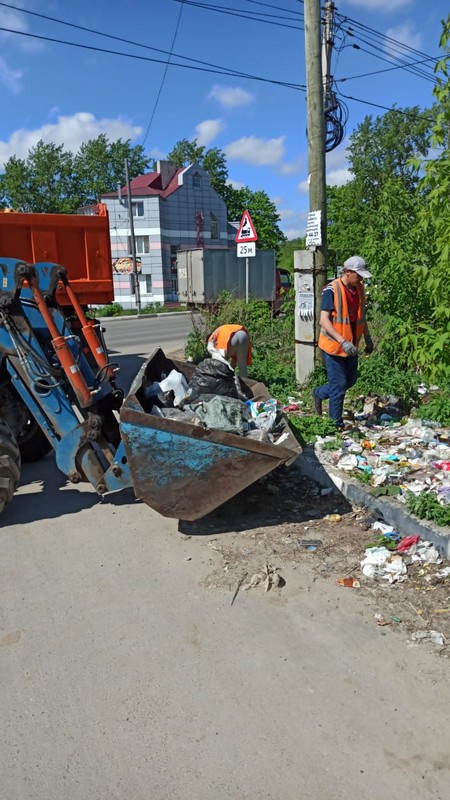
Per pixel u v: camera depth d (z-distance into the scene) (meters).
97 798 2.37
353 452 5.75
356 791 2.36
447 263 4.86
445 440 6.14
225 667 3.10
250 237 12.85
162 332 21.98
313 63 8.34
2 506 4.82
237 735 2.65
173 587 3.88
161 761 2.53
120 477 4.81
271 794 2.36
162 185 51.09
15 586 3.94
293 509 4.95
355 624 3.42
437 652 3.15
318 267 8.62
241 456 4.30
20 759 2.56
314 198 8.56
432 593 3.66
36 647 3.30
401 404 7.45
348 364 6.33
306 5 8.20
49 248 9.35
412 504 4.38
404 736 2.62
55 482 5.95
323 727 2.69
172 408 5.32
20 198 62.59
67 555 4.36
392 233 8.50
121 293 47.81
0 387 6.21
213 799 2.34
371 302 8.92
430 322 7.90
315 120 8.43
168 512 4.46
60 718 2.78
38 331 5.17
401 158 40.31
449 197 4.72
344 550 4.25
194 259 23.48
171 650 3.24
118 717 2.78
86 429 4.79
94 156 64.50
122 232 46.94
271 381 9.09
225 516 4.88
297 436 5.99
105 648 3.28
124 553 4.36
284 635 3.34
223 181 68.69
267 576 3.89
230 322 13.01
